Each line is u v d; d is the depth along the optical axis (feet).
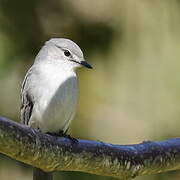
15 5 43.52
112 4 44.09
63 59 35.88
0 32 42.63
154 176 41.86
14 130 24.76
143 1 43.65
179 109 41.93
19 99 42.86
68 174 40.91
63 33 45.11
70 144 26.94
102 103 42.86
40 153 25.90
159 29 43.24
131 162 28.81
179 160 30.42
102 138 42.11
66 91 34.65
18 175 42.78
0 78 42.57
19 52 43.16
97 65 43.68
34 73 35.55
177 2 43.80
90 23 44.96
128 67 42.80
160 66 42.45
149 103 42.14
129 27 43.52
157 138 41.70
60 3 45.11
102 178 40.60
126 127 42.01
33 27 43.96
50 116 34.76
